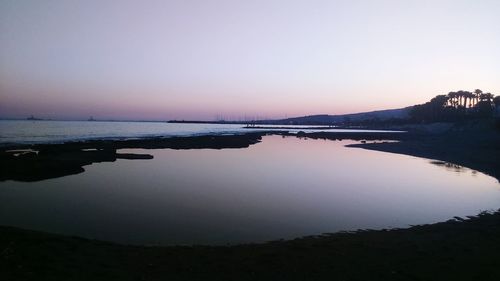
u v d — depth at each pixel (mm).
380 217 19312
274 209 20859
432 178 32938
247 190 26438
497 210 20734
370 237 14516
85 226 17281
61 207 21031
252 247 13109
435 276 10055
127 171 35938
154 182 29641
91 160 42719
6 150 51406
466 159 46938
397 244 13289
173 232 16438
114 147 60312
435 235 14648
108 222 17984
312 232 16547
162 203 22141
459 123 103000
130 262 10820
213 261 11344
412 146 67750
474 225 16453
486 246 12938
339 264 11070
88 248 11742
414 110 160625
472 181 31281
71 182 29422
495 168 39188
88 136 98875
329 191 26391
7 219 18391
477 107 119562
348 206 21750
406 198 24141
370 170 38156
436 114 133625
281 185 28703
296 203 22391
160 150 60688
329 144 78375
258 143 81688
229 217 19094
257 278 9945
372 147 68250
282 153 57219
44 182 29344
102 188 26875
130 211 20188
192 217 19031
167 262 11094
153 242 15047
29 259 9805
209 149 63875
